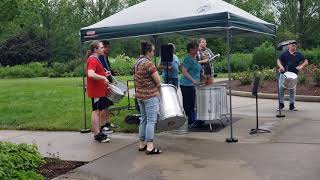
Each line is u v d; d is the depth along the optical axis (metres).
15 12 26.78
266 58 31.17
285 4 50.22
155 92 7.73
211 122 10.55
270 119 11.24
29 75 45.25
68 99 16.61
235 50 43.41
